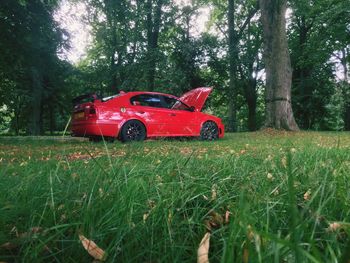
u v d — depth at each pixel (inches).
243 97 1517.0
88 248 49.3
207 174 99.1
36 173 95.5
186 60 1145.4
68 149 287.0
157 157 144.0
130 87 1011.3
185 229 59.2
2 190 79.1
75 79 1119.0
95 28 989.8
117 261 50.4
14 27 536.7
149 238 55.6
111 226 57.7
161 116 432.8
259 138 438.0
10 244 53.1
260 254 35.0
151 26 1050.7
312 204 64.3
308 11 1020.5
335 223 47.9
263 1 629.9
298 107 1283.2
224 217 68.3
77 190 77.9
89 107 400.8
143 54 1018.7
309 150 150.3
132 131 415.2
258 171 101.3
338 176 78.6
